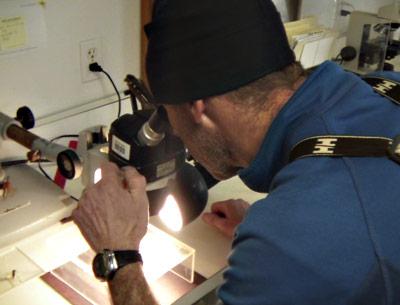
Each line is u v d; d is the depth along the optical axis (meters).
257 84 0.76
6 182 1.14
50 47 1.31
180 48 0.78
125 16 1.45
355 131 0.71
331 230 0.62
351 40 2.11
